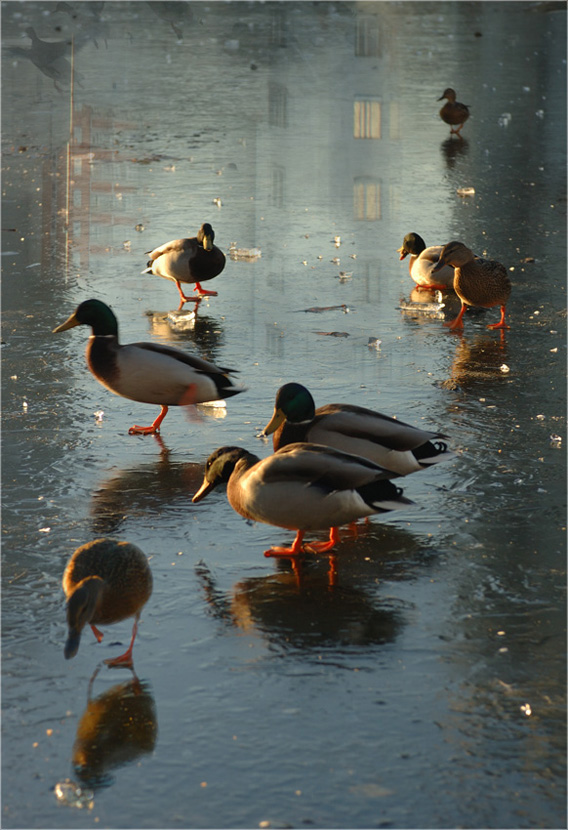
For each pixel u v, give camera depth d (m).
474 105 21.42
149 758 3.74
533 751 3.77
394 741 3.83
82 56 26.56
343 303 10.28
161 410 7.14
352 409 5.83
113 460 6.63
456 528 5.68
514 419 7.32
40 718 3.97
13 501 5.99
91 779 3.63
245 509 5.27
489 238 12.45
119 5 35.56
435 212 13.78
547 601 4.89
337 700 4.09
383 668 4.32
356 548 5.48
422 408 7.53
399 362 8.58
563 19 33.25
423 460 5.80
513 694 4.13
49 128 18.98
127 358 6.79
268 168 16.34
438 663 4.36
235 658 4.41
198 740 3.84
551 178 15.71
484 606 4.85
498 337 9.24
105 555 4.36
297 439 5.79
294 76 24.53
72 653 3.99
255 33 30.62
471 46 28.59
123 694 4.14
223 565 5.29
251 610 4.82
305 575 5.18
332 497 5.04
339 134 18.89
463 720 3.96
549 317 9.77
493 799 3.52
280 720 3.96
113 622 4.40
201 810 3.47
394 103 21.56
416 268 10.66
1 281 10.82
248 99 21.89
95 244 12.26
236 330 9.42
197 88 22.98
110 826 3.40
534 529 5.66
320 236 12.73
